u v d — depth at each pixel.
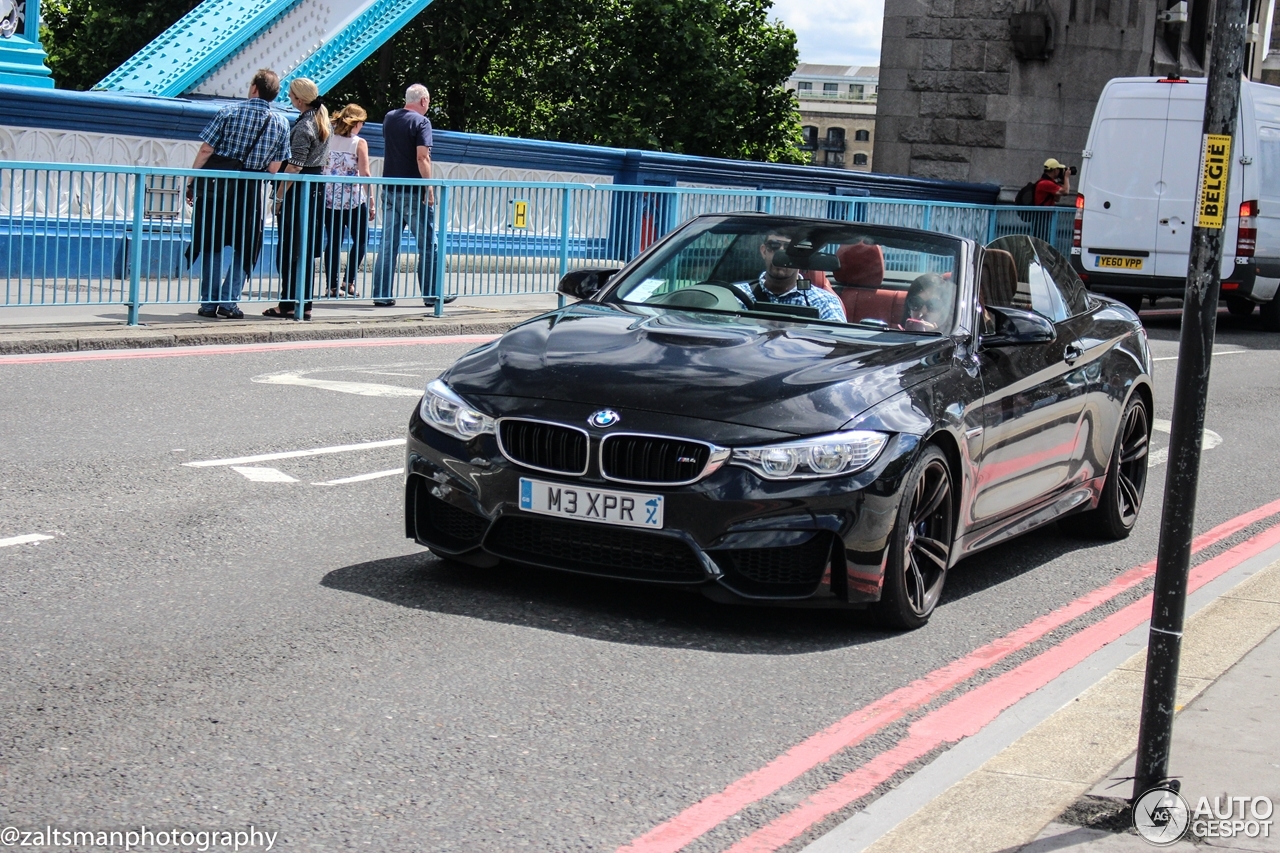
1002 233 21.67
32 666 4.65
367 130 18.25
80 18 39.16
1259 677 5.06
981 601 6.36
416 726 4.37
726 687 4.95
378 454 8.19
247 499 7.01
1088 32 29.17
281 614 5.34
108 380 9.92
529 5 38.81
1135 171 19.72
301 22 21.75
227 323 12.54
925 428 5.54
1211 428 11.62
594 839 3.70
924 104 30.03
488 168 19.73
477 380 5.67
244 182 12.60
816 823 3.89
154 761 3.99
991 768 4.23
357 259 13.79
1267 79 40.78
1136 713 4.73
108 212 11.83
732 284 6.61
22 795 3.72
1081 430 7.12
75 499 6.78
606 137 39.12
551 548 5.47
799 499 5.23
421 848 3.58
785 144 42.88
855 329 6.26
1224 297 20.42
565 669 4.97
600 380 5.50
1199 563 7.21
